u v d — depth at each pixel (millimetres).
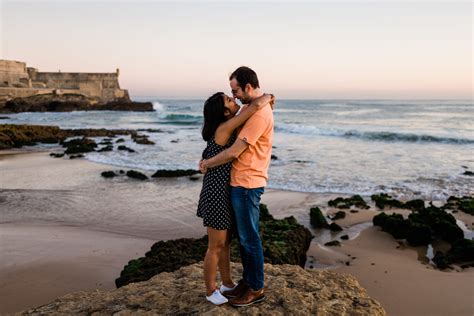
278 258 7352
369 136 31734
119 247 9383
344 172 17938
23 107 69312
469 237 10109
